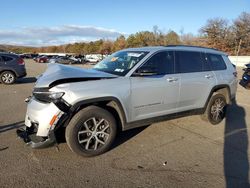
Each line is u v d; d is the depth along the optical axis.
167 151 4.53
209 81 5.68
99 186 3.41
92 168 3.87
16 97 9.11
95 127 4.16
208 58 5.93
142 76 4.61
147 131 5.47
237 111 7.57
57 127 3.90
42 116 3.87
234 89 6.39
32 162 3.99
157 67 4.90
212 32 73.81
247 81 12.22
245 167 4.01
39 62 48.22
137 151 4.49
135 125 4.66
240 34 69.44
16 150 4.39
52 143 3.94
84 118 4.02
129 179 3.59
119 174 3.72
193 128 5.77
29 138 4.05
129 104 4.44
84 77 4.11
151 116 4.81
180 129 5.66
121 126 4.52
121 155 4.32
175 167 3.96
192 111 5.53
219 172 3.84
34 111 3.98
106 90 4.14
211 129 5.75
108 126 4.25
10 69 12.72
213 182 3.57
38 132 3.90
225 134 5.47
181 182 3.55
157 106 4.84
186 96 5.28
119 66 4.84
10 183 3.41
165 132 5.45
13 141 4.77
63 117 3.88
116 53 5.54
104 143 4.27
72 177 3.60
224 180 3.62
